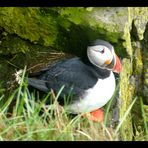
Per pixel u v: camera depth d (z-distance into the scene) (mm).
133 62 12031
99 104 10102
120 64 10219
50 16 10516
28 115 9148
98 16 10344
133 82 12055
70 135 8914
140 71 12117
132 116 12273
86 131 9344
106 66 10117
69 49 10711
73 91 9883
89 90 9922
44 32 10695
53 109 9594
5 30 10906
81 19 10336
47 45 10805
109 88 10102
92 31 10305
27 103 9320
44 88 9867
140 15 11570
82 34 10414
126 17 10422
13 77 10711
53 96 9688
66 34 10570
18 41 10906
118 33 10250
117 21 10320
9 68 10859
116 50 10539
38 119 9188
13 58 10883
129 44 10578
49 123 9344
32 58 10797
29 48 10867
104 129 9445
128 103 11664
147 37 12109
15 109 9328
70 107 9977
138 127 12211
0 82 10742
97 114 10422
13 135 8867
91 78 10008
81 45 10555
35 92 9969
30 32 10766
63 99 9914
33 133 8867
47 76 10039
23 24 10742
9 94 10547
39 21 10633
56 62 10469
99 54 10102
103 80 10078
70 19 10375
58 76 9977
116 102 10781
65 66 10117
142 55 12109
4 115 9156
